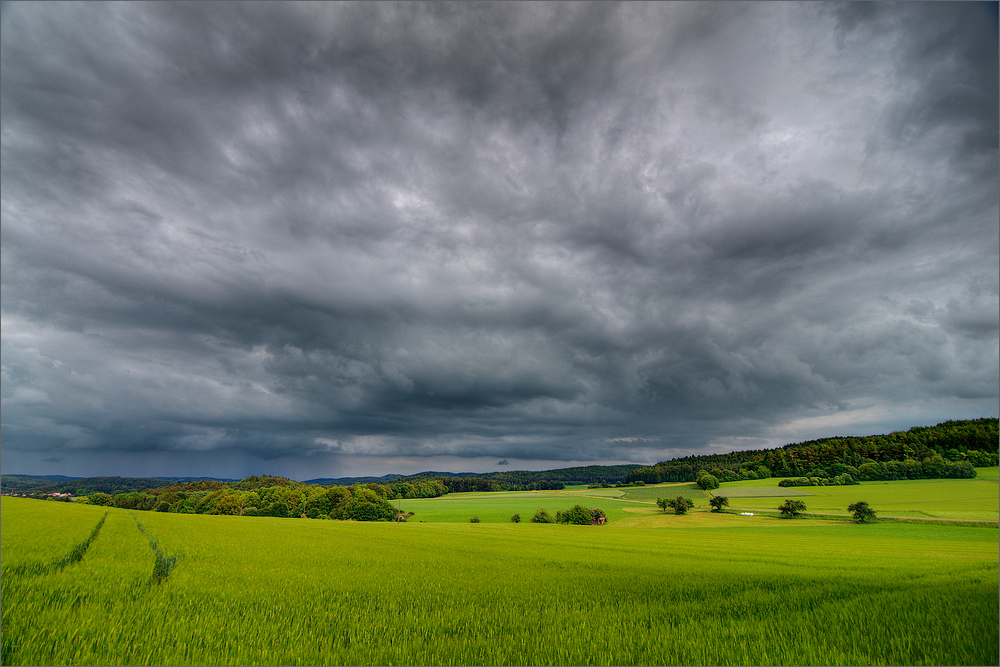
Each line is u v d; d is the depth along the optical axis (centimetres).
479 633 1274
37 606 1337
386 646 1132
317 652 1070
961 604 1644
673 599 1755
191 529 4375
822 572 2478
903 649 1188
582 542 4453
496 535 5194
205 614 1341
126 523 4481
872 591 1900
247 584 1820
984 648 1196
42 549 2431
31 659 957
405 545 3775
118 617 1265
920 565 2834
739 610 1581
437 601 1647
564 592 1856
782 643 1219
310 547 3366
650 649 1162
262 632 1199
